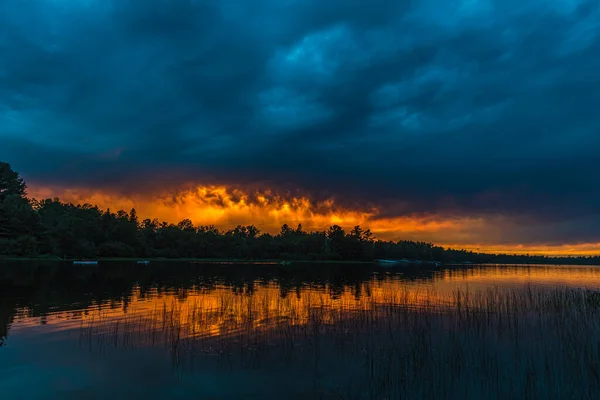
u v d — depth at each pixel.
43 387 15.16
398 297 41.72
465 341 22.16
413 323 26.70
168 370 17.09
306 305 35.06
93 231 149.00
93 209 166.62
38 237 128.50
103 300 36.66
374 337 23.00
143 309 31.42
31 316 28.03
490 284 65.75
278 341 21.78
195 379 16.12
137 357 18.73
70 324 25.41
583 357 18.50
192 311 30.52
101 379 16.03
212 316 28.41
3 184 140.88
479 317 28.38
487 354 18.56
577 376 16.27
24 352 19.30
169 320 26.72
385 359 18.66
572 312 30.42
